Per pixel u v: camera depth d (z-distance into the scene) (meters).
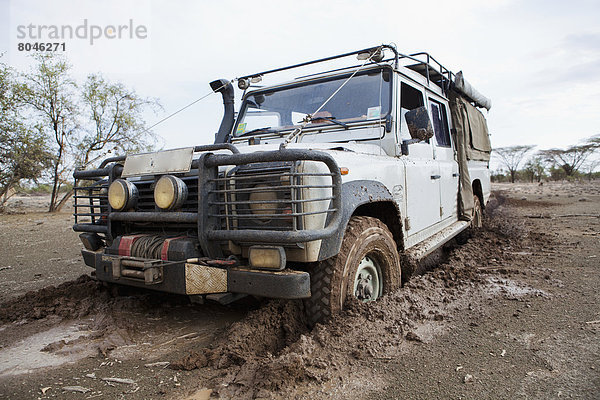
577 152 44.22
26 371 2.46
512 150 47.28
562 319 3.09
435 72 5.42
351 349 2.56
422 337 2.79
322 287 2.81
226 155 2.60
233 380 2.28
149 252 2.86
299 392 2.16
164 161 2.92
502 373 2.33
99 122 17.61
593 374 2.29
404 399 2.10
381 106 3.85
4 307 3.53
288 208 2.54
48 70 16.03
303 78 4.39
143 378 2.35
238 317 3.32
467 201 5.71
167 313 3.42
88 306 3.41
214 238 2.62
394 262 3.48
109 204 3.15
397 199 3.63
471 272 4.37
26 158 15.55
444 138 5.38
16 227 10.75
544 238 6.55
